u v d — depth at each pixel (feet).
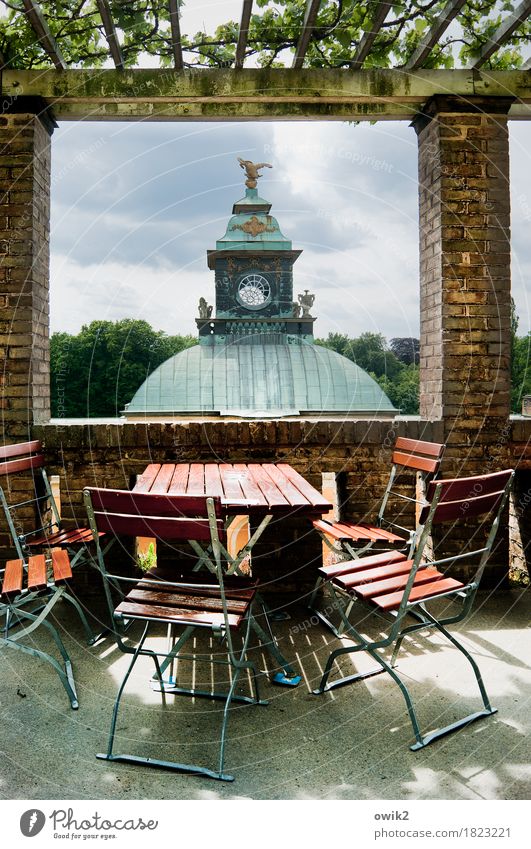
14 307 15.35
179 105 16.78
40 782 7.98
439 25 13.87
